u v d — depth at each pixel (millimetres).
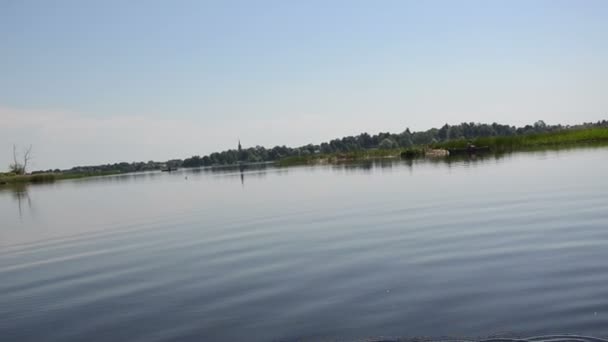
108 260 17969
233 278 13695
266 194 39062
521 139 87750
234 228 22906
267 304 11102
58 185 91062
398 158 97125
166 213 31750
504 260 13211
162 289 13219
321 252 16094
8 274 16906
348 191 35625
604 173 31828
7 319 11656
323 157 125938
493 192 27453
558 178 31359
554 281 11117
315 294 11570
